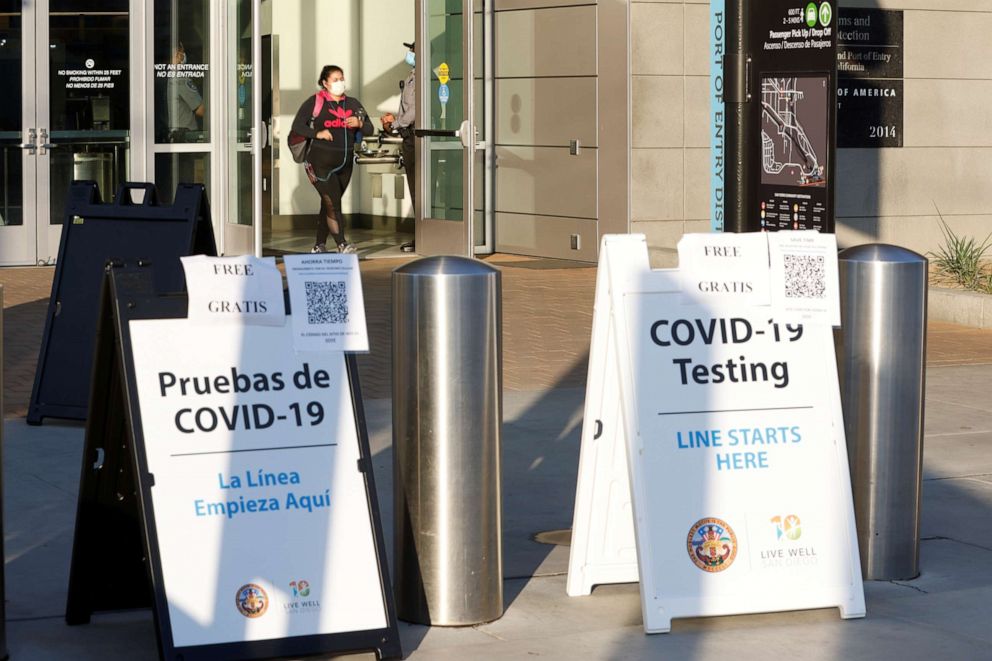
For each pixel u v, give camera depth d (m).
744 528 4.79
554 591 5.11
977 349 10.30
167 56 13.78
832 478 4.89
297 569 4.30
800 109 6.52
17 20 13.23
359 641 4.29
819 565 4.84
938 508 6.25
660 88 13.68
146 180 13.80
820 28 6.39
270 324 4.43
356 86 18.47
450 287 4.57
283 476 4.36
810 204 6.50
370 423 7.51
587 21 13.95
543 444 7.25
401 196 17.73
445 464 4.63
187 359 4.33
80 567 4.59
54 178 13.50
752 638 4.62
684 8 13.66
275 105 18.11
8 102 13.28
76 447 7.05
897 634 4.68
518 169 14.96
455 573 4.68
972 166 15.07
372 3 18.14
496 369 4.69
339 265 4.51
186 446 4.28
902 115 14.73
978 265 13.88
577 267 14.05
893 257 5.21
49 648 4.45
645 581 4.68
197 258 4.38
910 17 14.64
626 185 13.70
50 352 7.59
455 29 14.48
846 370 5.24
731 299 4.90
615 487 5.05
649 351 4.82
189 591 4.18
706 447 4.81
